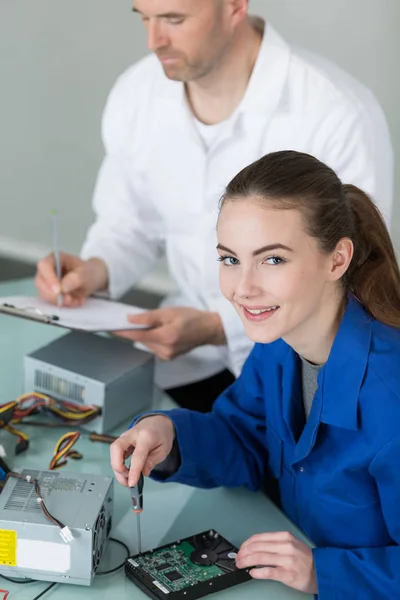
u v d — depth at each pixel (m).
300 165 1.14
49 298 1.89
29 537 1.12
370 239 1.29
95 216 4.23
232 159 2.01
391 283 1.30
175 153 2.06
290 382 1.33
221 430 1.43
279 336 1.14
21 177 4.44
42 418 1.56
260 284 1.11
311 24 3.35
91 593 1.13
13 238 4.55
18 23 4.14
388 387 1.18
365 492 1.23
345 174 1.97
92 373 1.56
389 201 2.08
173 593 1.10
